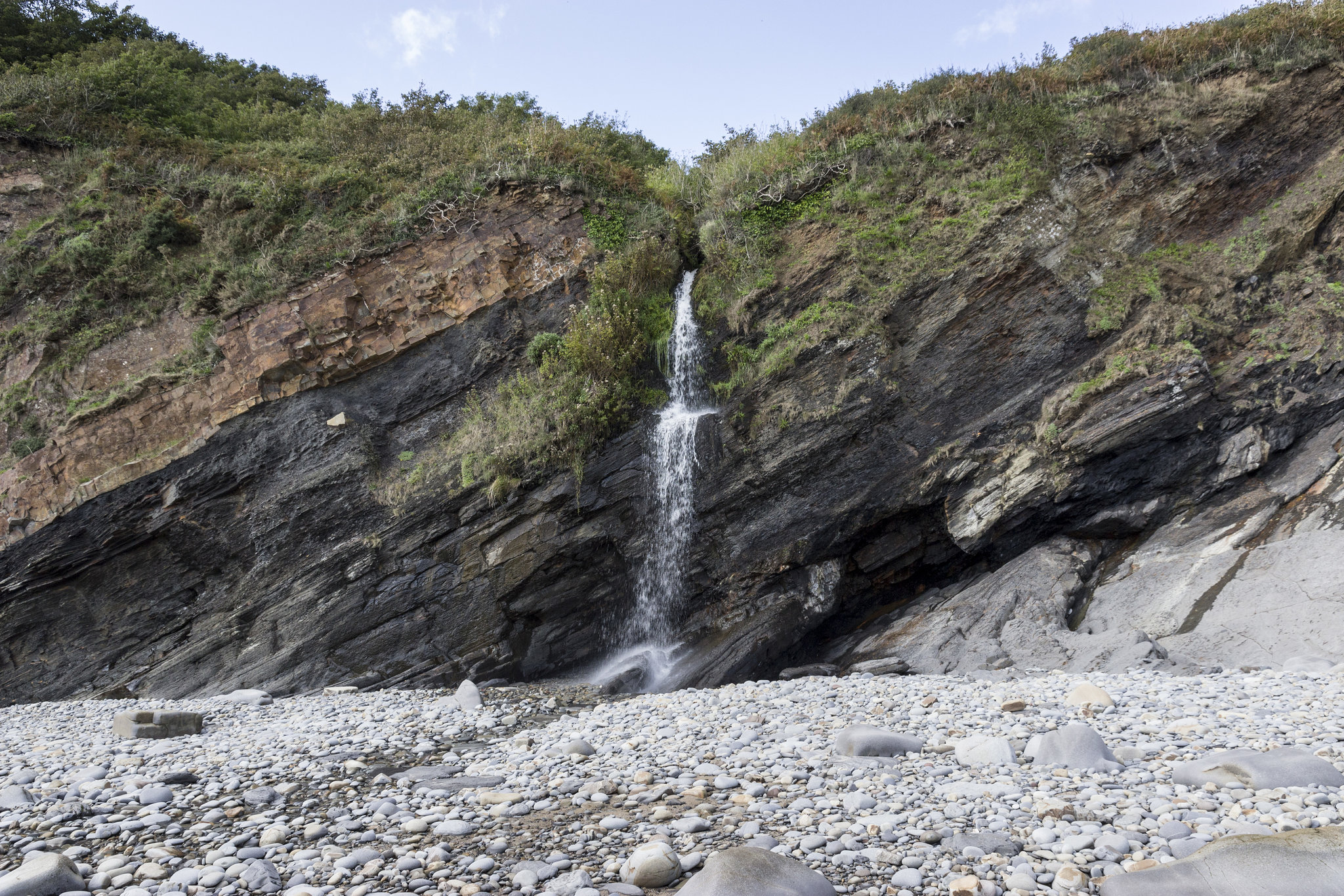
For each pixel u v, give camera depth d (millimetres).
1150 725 7355
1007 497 13875
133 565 14312
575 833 5062
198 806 6145
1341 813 4523
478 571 14234
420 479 14836
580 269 17609
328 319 16062
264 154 19750
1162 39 17688
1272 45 16578
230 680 13555
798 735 7844
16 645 13734
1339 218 14969
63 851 5000
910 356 15297
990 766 6176
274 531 14453
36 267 16594
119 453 14711
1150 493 13773
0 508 14102
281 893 4246
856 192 17500
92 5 27281
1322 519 11930
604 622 14781
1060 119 16625
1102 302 14875
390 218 17344
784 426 15008
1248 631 10719
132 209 17406
